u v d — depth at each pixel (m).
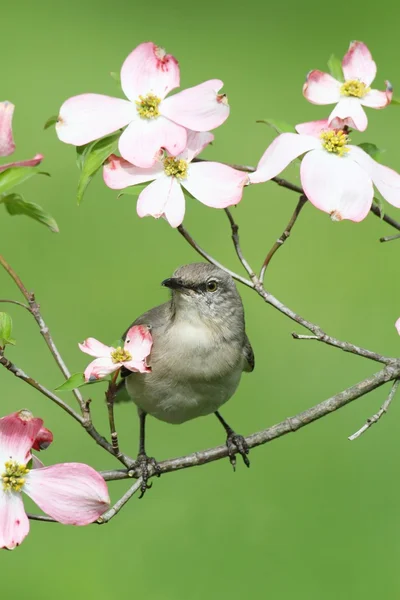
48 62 21.98
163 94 6.96
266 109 20.23
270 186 18.45
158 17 24.53
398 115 19.62
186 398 9.73
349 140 7.18
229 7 25.23
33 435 6.57
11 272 7.21
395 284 16.91
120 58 22.41
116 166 6.98
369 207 6.93
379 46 23.16
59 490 6.56
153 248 16.97
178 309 9.62
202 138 7.16
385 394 14.98
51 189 17.98
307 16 24.91
